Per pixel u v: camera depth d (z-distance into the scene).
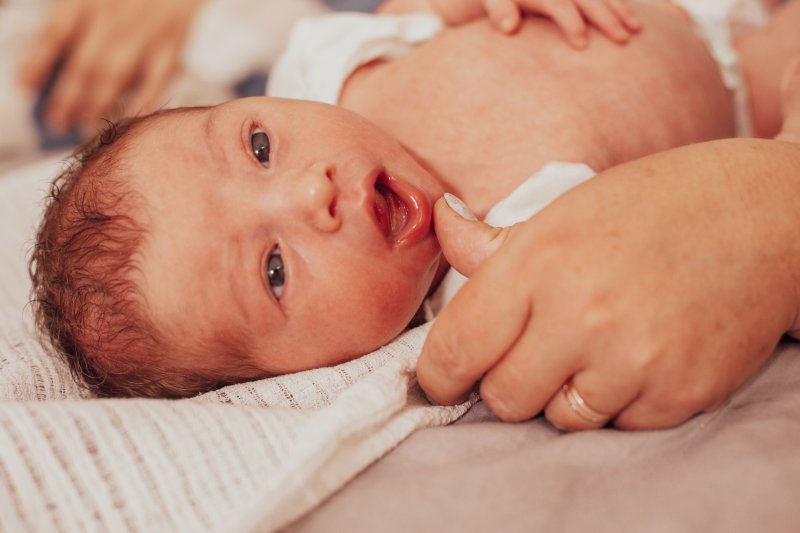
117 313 0.77
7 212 1.25
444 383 0.63
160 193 0.76
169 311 0.75
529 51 0.94
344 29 1.10
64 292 0.80
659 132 0.91
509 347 0.58
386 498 0.57
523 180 0.85
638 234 0.55
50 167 1.31
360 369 0.72
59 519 0.56
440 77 0.95
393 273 0.74
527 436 0.62
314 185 0.71
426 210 0.75
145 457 0.59
